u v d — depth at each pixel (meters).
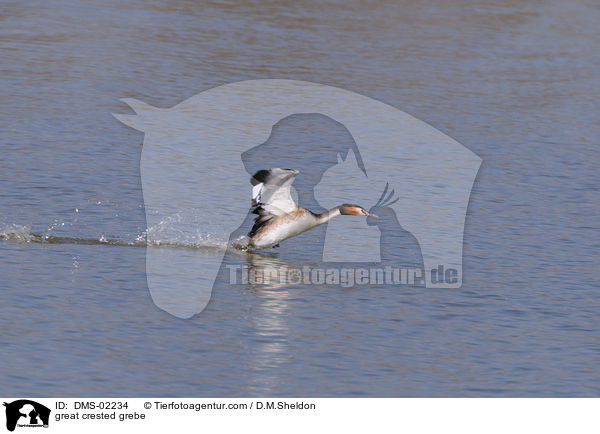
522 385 51.06
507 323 59.56
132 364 51.22
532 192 92.50
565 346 56.44
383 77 147.88
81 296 60.31
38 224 74.56
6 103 115.94
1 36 159.62
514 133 118.56
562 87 152.50
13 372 49.34
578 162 105.94
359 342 55.75
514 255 73.06
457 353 54.81
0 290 60.16
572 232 80.12
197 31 176.50
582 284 67.12
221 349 53.81
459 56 172.12
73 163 92.94
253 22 190.88
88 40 161.62
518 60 173.38
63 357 51.47
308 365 52.34
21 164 91.19
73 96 122.25
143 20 184.38
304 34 181.25
